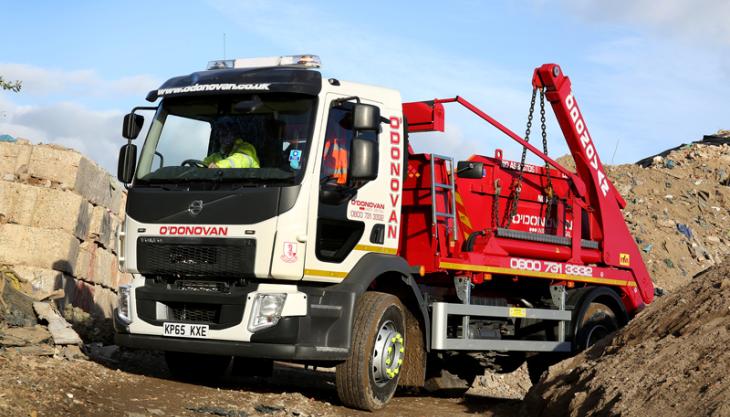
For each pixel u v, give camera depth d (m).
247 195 7.59
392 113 8.60
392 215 8.52
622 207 12.31
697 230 23.11
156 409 6.65
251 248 7.51
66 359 8.17
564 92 11.33
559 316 10.86
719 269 8.59
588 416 6.98
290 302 7.50
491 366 10.73
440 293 9.76
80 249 11.65
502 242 10.23
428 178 9.59
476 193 10.43
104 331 10.50
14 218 10.76
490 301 10.38
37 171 11.14
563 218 11.49
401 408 8.70
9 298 8.77
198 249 7.72
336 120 8.01
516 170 11.05
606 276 11.72
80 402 6.35
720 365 6.38
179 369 8.87
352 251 8.07
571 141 11.63
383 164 8.43
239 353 7.54
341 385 8.00
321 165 7.78
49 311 8.96
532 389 8.73
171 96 8.20
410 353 8.95
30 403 5.96
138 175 8.20
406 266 8.55
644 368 7.08
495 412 8.88
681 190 24.83
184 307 7.88
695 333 7.27
